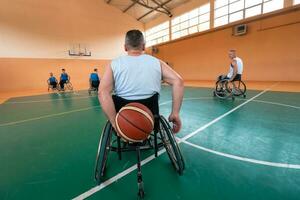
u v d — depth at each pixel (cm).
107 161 188
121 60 136
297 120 296
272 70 898
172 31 1405
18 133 291
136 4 1393
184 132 263
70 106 518
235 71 482
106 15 1444
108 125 157
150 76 138
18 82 1154
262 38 913
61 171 173
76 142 245
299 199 127
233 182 147
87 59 1396
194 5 1198
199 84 981
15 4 1102
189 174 161
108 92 132
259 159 181
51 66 1258
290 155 187
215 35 1120
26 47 1162
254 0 917
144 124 121
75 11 1313
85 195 139
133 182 153
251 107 396
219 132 258
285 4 818
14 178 164
